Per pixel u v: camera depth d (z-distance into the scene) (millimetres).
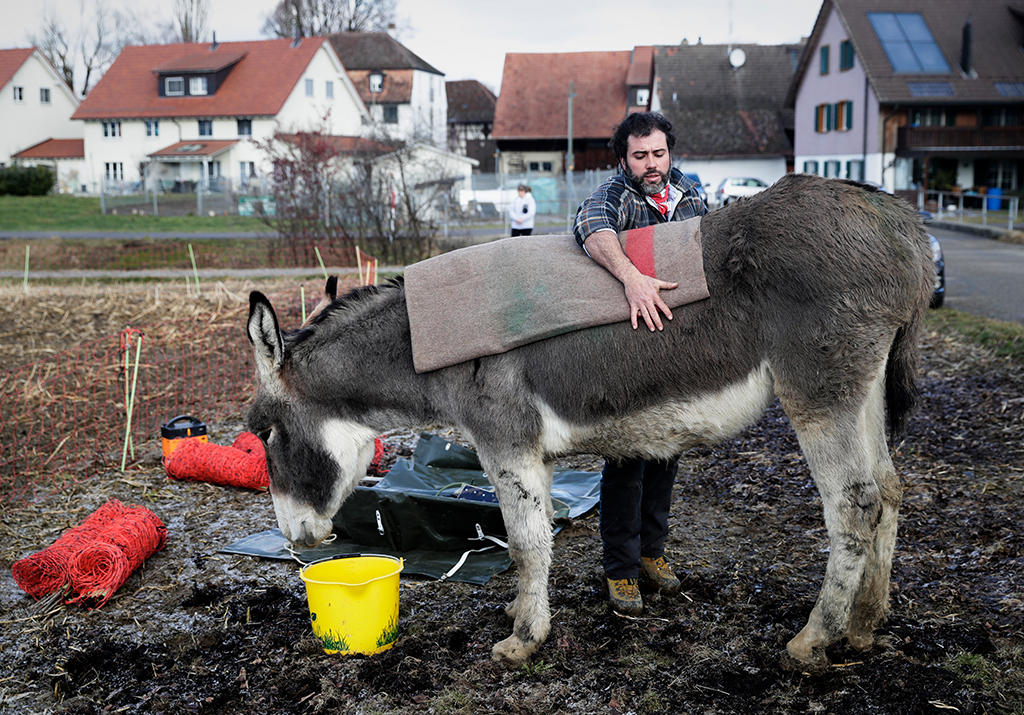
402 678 3441
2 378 9164
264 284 15906
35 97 58875
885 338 3109
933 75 35188
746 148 42938
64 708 3408
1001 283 14328
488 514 4551
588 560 4574
